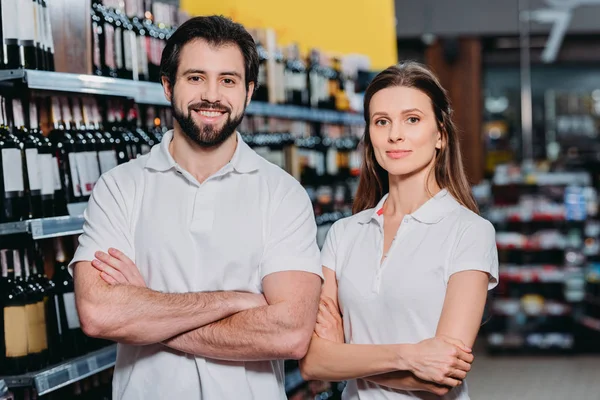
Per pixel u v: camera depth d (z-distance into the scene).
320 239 5.65
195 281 2.49
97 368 3.35
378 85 2.58
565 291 8.95
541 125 12.93
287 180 2.63
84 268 2.47
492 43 12.02
